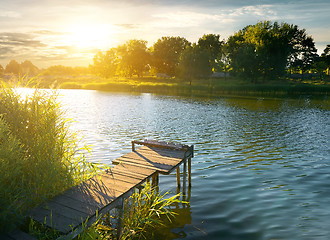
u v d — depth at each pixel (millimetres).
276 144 14656
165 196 7777
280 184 8797
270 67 77438
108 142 14445
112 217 6230
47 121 5703
